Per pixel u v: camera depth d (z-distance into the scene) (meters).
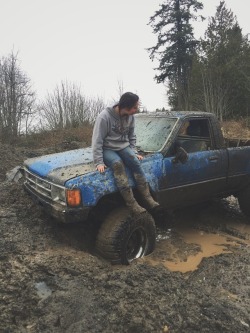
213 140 5.60
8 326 3.06
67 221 4.09
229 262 4.58
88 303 3.27
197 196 5.45
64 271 3.84
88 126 20.41
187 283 3.88
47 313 3.17
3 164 9.01
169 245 5.20
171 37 29.91
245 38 27.69
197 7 29.91
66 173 4.30
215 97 24.88
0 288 3.50
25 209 5.21
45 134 18.20
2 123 18.77
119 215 4.35
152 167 4.72
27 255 4.05
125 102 4.07
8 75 20.19
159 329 3.06
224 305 3.54
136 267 3.94
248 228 6.05
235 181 5.93
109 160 4.25
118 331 3.01
